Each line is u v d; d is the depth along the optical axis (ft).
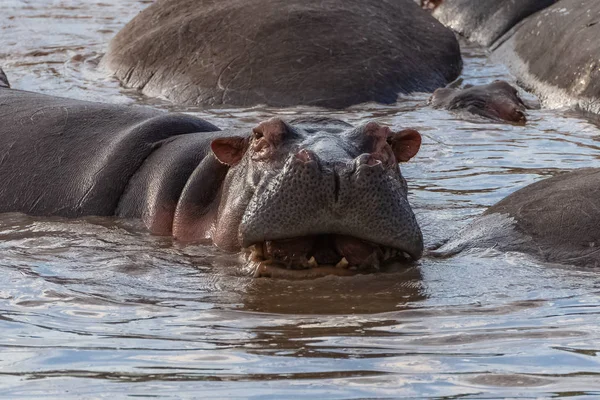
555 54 172.04
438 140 135.44
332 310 72.74
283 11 171.53
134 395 55.77
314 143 81.41
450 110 153.69
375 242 78.54
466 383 57.47
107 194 101.24
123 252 89.25
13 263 85.10
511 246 87.51
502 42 202.69
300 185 76.84
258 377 58.39
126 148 103.14
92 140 106.52
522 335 65.98
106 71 180.14
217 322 69.67
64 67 186.09
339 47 166.50
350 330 67.67
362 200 77.00
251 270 82.69
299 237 80.64
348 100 158.71
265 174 81.87
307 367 60.08
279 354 62.49
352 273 81.66
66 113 110.83
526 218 90.22
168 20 178.81
